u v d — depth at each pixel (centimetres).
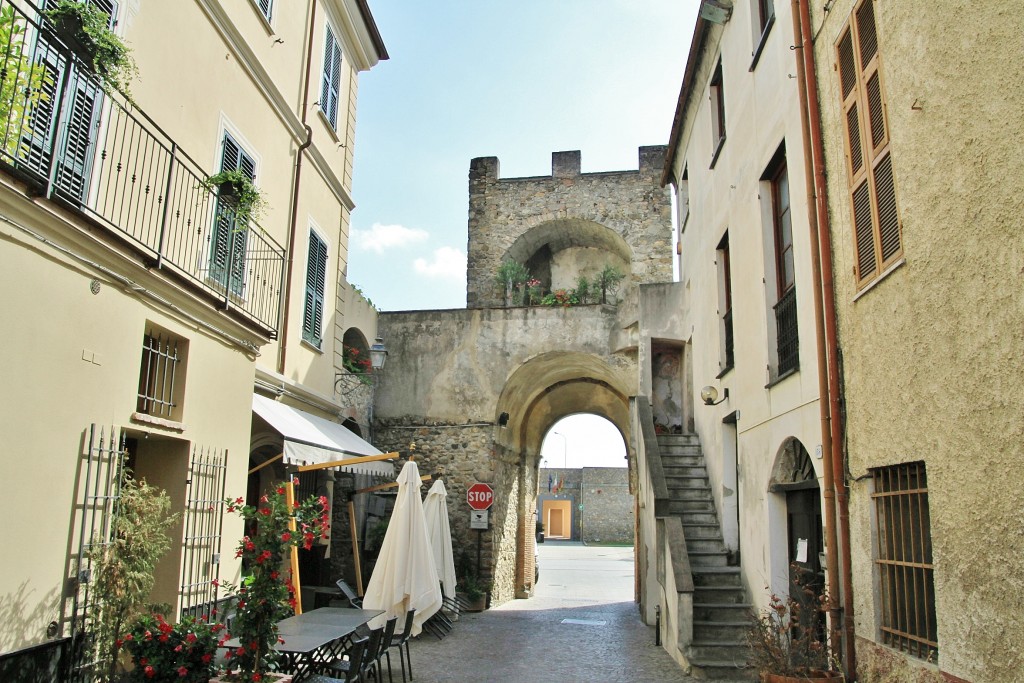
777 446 779
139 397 591
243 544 543
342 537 1379
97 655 505
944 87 444
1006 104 382
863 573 564
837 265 619
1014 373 380
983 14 402
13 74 470
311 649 600
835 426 604
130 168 694
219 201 775
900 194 501
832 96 632
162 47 757
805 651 604
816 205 656
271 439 997
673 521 1008
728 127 1027
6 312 438
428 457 1542
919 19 473
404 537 992
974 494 416
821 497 688
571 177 2177
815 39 671
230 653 550
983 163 404
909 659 491
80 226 497
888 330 525
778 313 809
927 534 493
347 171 1359
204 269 771
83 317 509
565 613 1509
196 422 664
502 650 1052
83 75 527
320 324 1221
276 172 1048
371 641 705
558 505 5700
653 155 2152
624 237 2116
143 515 554
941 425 452
